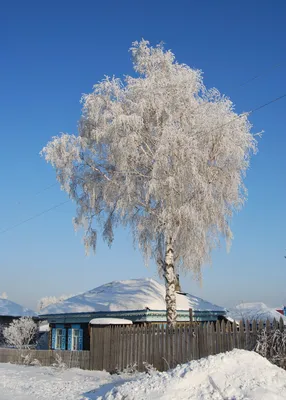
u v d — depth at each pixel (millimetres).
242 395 7777
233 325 12539
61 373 17594
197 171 17391
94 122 19562
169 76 19422
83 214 20688
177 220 17969
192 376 8711
